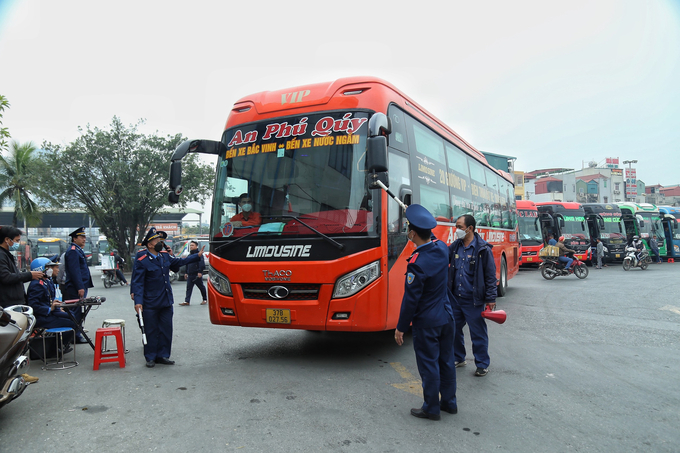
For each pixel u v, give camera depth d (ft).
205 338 24.90
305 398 15.07
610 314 30.81
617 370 18.30
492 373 17.94
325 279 17.75
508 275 42.83
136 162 85.10
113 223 88.94
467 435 12.24
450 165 28.27
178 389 16.07
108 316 33.83
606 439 12.05
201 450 11.35
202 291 40.32
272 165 19.72
